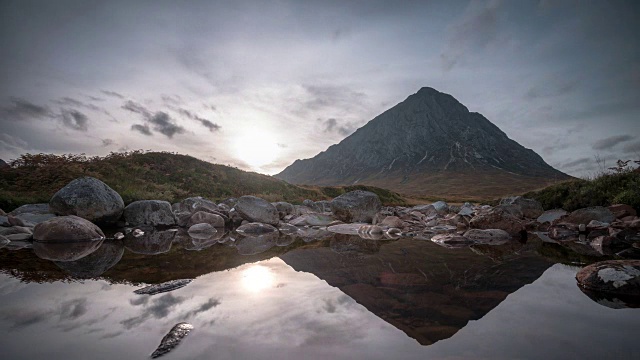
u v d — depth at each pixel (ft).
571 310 8.98
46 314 8.83
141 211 39.63
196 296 10.45
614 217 30.22
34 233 26.25
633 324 7.91
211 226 37.09
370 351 6.37
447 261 17.10
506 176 622.13
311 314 8.59
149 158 82.99
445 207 67.10
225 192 85.35
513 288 11.40
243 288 11.47
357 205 45.68
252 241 27.96
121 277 13.61
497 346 6.62
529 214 42.86
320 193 122.83
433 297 10.23
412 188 592.60
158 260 18.10
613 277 11.11
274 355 6.22
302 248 23.22
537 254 19.43
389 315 8.53
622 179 37.09
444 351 6.36
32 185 51.90
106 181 59.47
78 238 26.94
